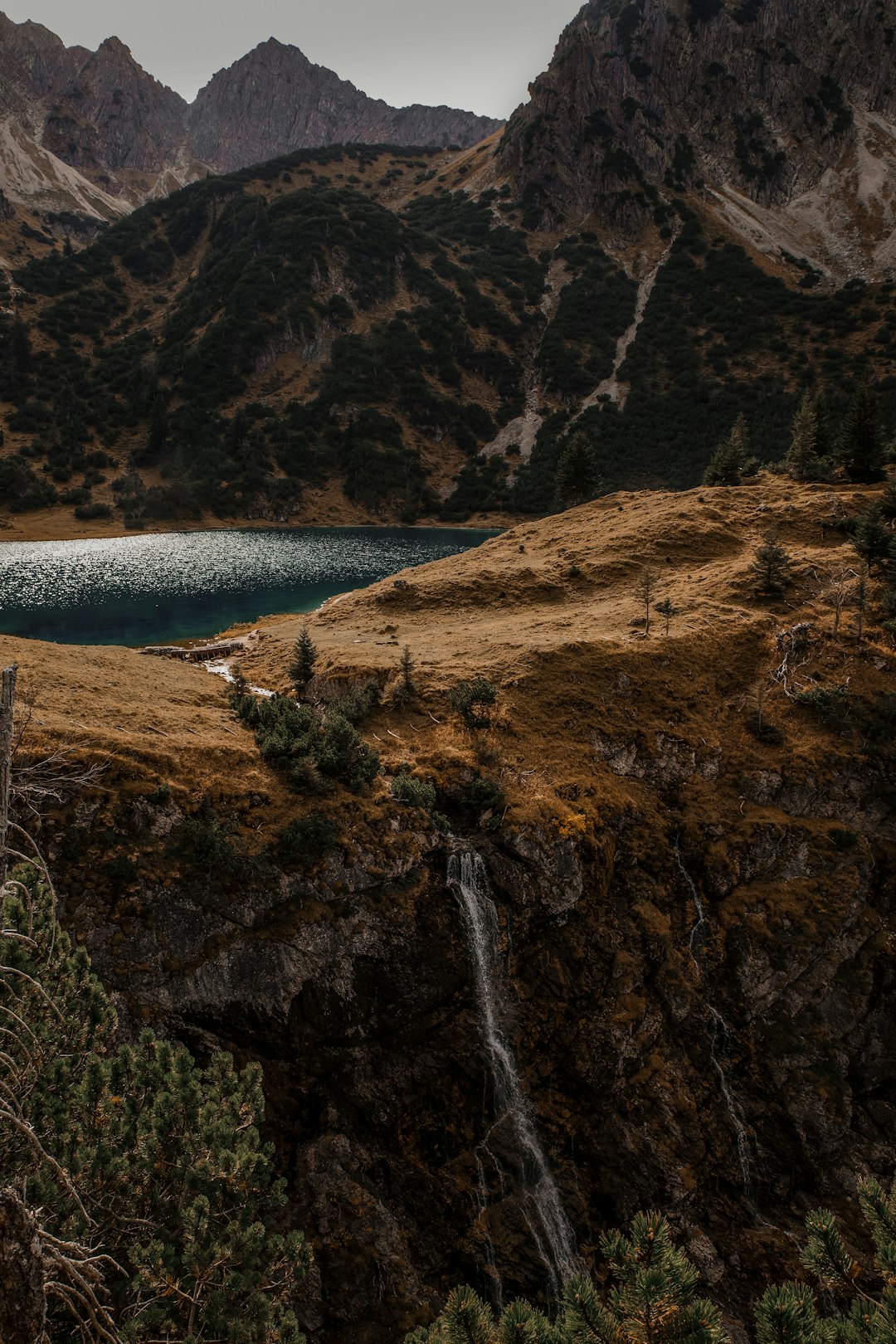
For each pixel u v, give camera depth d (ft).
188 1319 52.49
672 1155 123.95
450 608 257.14
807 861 152.56
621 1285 36.04
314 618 268.82
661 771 166.09
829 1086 133.39
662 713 175.22
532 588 260.42
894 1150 130.82
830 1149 129.39
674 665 186.70
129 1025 102.27
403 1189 114.01
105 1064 58.95
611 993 134.72
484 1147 120.78
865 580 209.46
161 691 166.40
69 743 115.85
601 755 164.76
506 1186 119.75
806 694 175.52
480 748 156.97
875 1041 139.13
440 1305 106.11
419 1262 109.70
